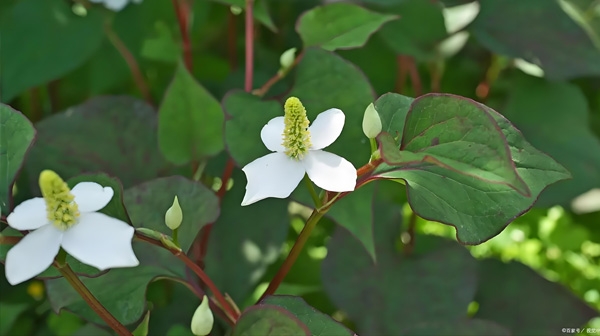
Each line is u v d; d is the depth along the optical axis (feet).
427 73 2.27
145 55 1.73
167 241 1.26
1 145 1.25
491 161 1.13
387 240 1.76
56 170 1.63
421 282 1.72
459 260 1.73
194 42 2.29
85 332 1.45
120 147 1.65
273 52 2.20
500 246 2.27
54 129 1.64
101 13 1.80
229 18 2.10
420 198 1.25
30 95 2.17
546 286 1.83
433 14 1.80
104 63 2.12
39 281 1.80
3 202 1.24
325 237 2.09
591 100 2.40
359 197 1.36
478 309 1.83
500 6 1.91
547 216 2.30
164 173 1.64
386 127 1.26
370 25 1.52
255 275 1.70
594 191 2.03
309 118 1.43
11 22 1.78
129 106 1.65
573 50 1.86
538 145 1.89
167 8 1.98
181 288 1.68
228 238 1.72
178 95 1.49
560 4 1.90
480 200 1.23
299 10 2.18
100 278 1.39
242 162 1.42
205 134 1.52
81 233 1.15
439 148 1.17
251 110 1.44
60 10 1.80
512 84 2.00
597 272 2.22
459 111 1.16
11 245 1.25
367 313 1.69
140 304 1.39
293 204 2.08
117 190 1.27
